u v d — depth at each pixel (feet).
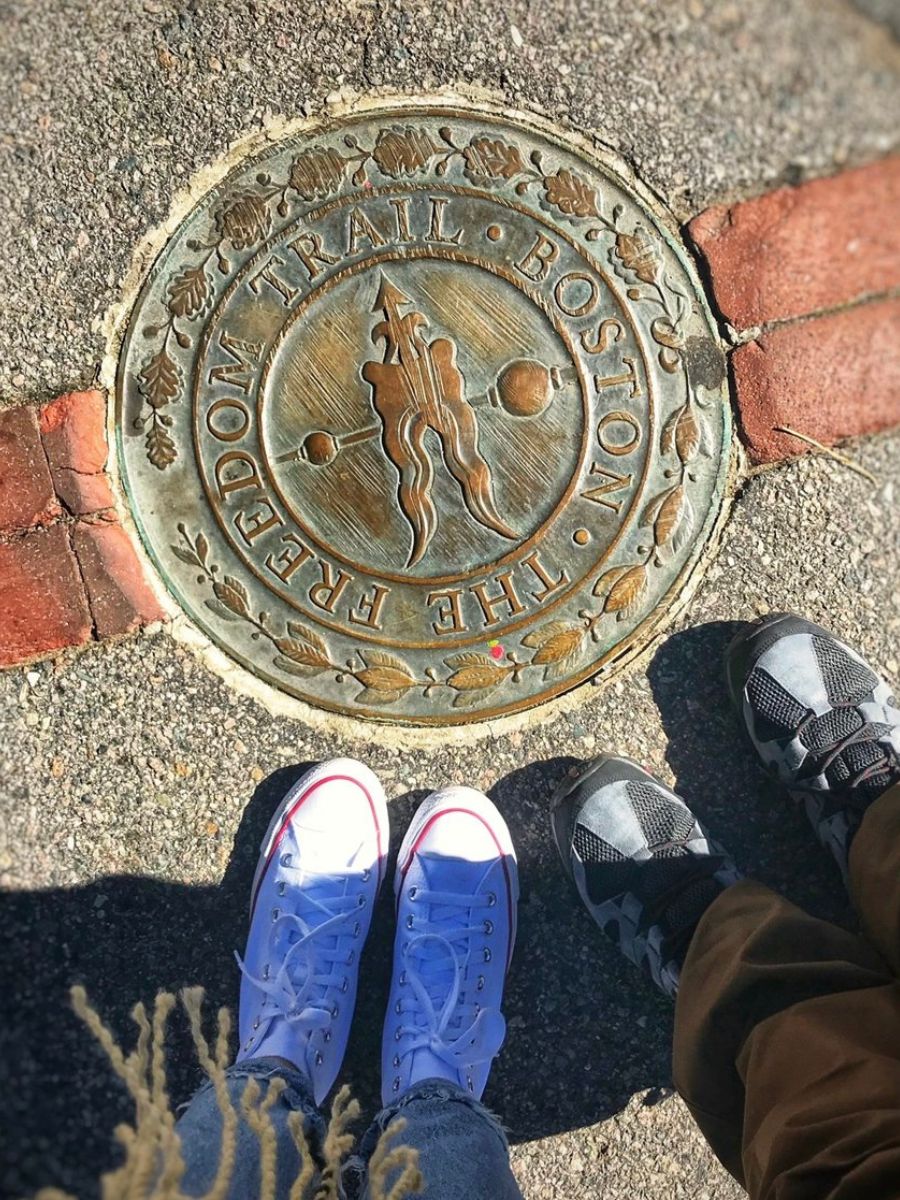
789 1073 2.16
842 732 2.70
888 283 2.90
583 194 2.78
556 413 2.72
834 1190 1.92
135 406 2.65
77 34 2.66
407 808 2.72
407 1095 2.46
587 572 2.74
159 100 2.68
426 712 2.70
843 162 2.91
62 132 2.65
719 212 2.85
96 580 2.62
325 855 2.63
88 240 2.65
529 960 2.68
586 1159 2.63
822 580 2.84
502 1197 2.34
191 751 2.63
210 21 2.70
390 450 2.68
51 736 2.58
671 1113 2.67
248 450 2.66
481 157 2.76
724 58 2.87
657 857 2.65
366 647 2.68
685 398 2.79
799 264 2.86
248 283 2.68
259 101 2.72
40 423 2.62
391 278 2.70
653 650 2.78
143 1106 1.99
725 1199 2.68
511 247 2.74
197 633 2.66
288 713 2.68
